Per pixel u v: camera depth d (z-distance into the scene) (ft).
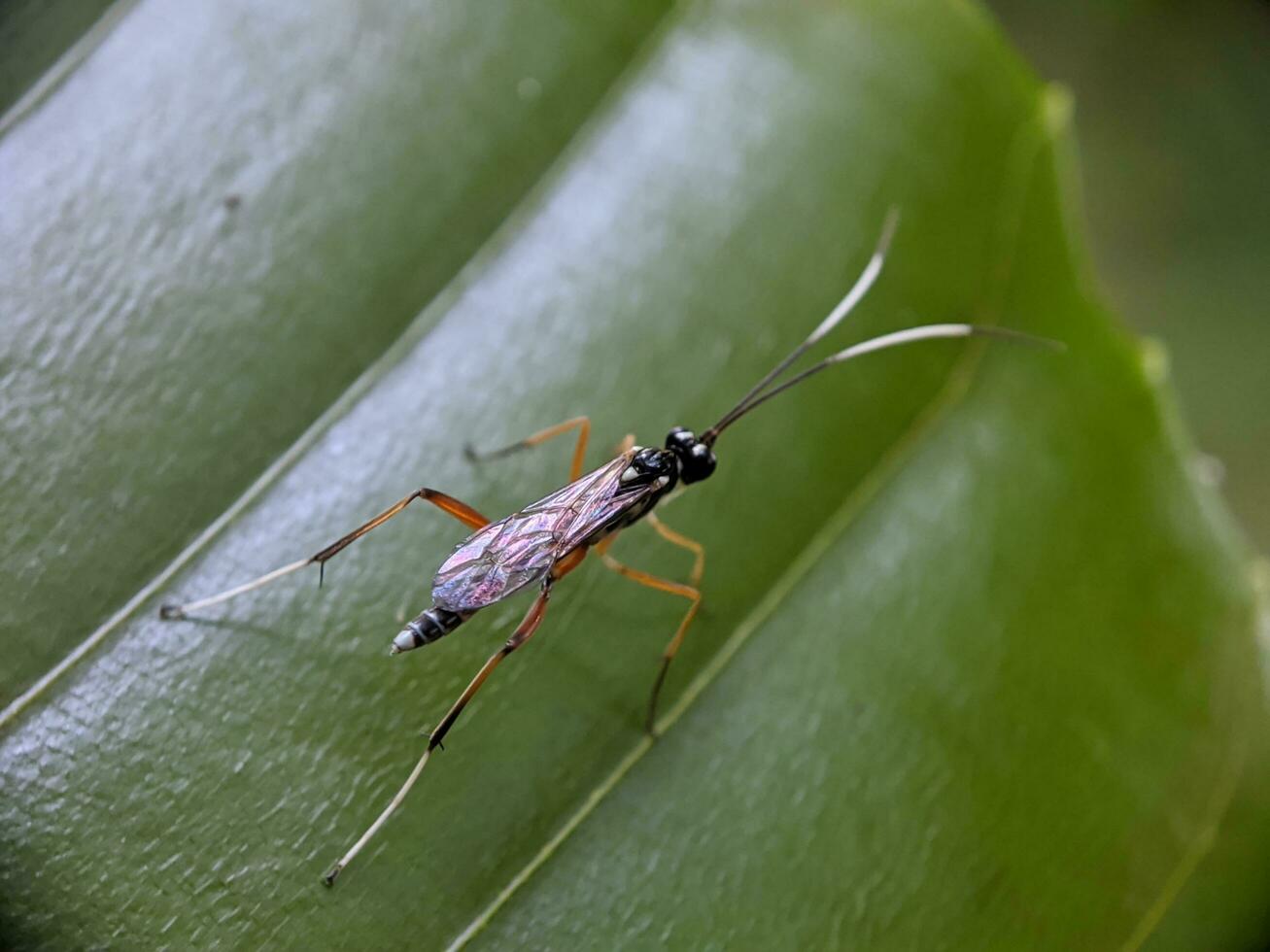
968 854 0.28
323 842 0.27
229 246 0.28
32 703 0.26
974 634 0.28
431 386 0.28
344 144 0.28
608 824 0.27
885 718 0.28
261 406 0.28
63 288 0.27
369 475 0.28
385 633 0.27
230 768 0.27
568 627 0.28
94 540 0.27
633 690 0.28
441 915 0.27
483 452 0.28
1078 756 0.28
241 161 0.28
